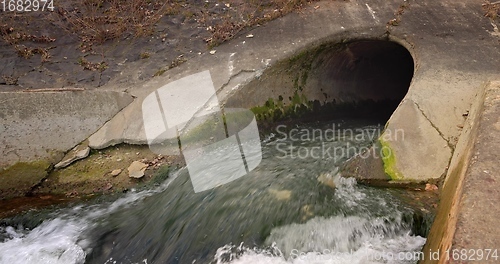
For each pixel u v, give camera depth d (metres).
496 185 3.39
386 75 9.94
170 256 4.72
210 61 8.02
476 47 7.25
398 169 5.25
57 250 5.09
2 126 6.75
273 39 8.29
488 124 4.26
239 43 8.37
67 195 6.30
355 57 9.05
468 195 3.32
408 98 6.07
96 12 9.20
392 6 8.69
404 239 4.39
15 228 5.70
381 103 9.78
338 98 9.10
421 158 5.30
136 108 7.30
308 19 8.67
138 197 6.06
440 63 6.84
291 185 5.41
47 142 6.88
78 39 8.70
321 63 8.55
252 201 5.19
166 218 5.35
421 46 7.37
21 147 6.73
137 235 5.20
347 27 8.18
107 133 7.08
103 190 6.29
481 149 3.89
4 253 5.15
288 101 8.15
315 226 4.60
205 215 5.15
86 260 4.93
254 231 4.71
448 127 5.57
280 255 4.38
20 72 7.81
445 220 3.64
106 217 5.69
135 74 7.95
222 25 8.77
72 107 7.20
